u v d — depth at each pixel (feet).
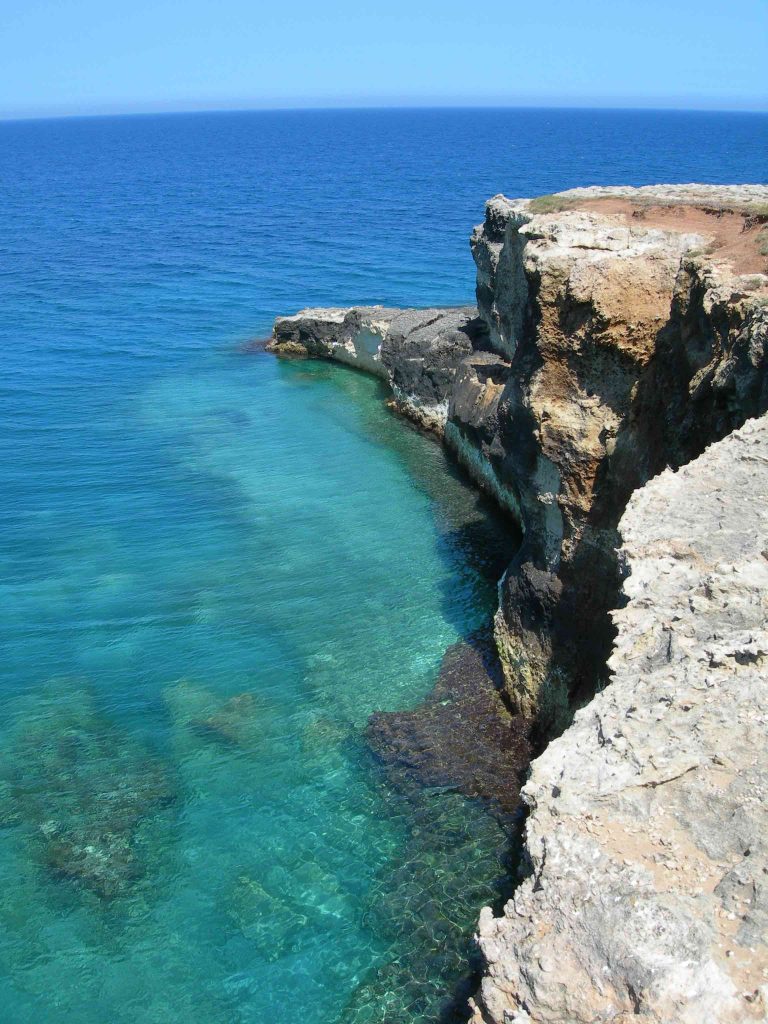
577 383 70.90
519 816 66.03
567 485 71.51
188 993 53.67
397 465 138.00
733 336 57.00
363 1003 52.85
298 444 146.82
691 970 26.00
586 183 554.87
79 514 117.19
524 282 123.13
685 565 42.19
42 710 78.38
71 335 216.33
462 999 52.65
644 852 30.01
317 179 653.30
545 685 75.10
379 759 72.64
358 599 96.84
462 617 92.94
